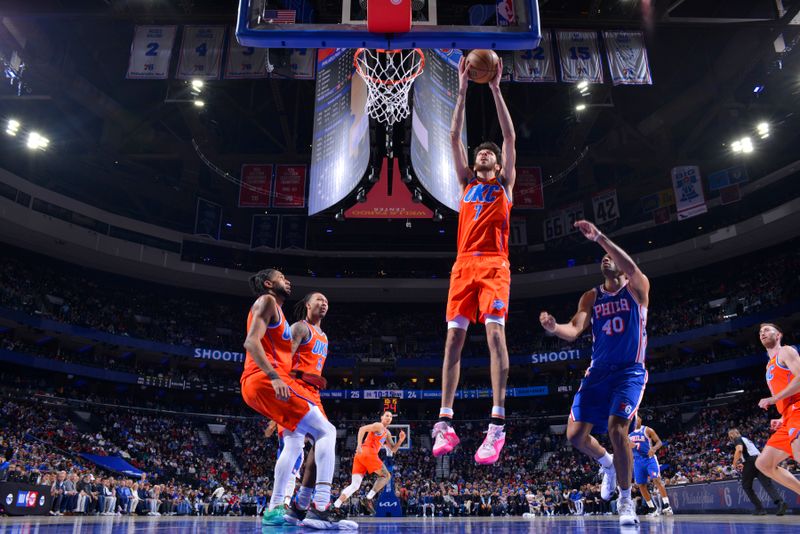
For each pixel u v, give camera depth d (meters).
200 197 41.44
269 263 45.94
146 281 44.31
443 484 31.66
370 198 25.27
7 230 35.78
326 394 41.09
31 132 34.03
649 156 38.22
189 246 43.03
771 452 6.95
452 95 20.55
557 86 31.89
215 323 45.84
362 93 20.44
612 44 24.48
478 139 38.06
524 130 38.06
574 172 42.34
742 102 33.09
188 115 33.81
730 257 40.72
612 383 5.46
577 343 42.03
